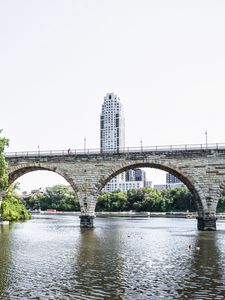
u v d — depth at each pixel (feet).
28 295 71.82
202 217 219.41
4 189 252.83
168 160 221.05
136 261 107.14
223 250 129.80
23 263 102.73
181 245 144.15
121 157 228.02
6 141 225.76
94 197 231.09
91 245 143.23
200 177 215.92
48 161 238.27
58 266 98.78
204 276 87.51
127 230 221.05
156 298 70.44
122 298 70.38
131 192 624.18
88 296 71.46
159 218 413.18
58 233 195.83
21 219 356.18
